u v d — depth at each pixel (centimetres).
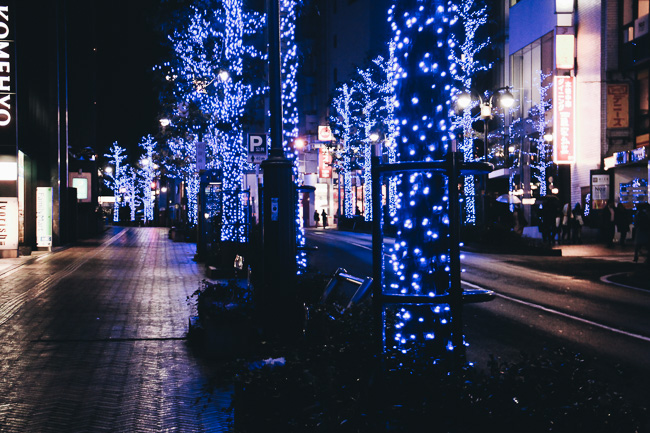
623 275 1803
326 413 337
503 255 2594
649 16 3045
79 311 1153
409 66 489
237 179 2267
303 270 1045
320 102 7569
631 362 809
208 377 707
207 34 2197
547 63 4044
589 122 3425
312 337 561
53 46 2767
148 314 1130
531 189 4144
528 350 880
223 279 1659
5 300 1279
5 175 2264
